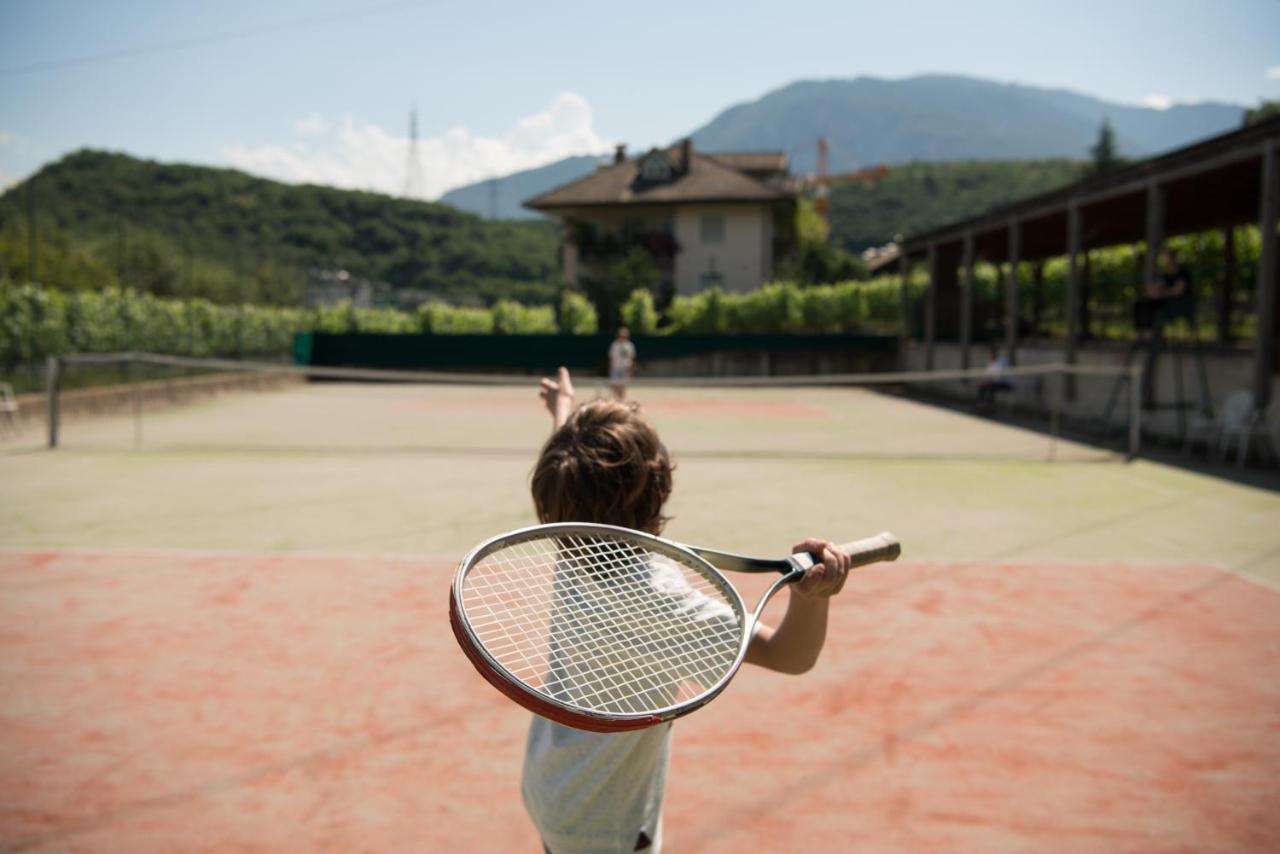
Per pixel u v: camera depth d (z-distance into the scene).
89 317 17.14
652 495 1.59
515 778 3.06
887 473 10.39
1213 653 4.30
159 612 4.84
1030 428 15.78
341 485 9.38
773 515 7.93
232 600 5.07
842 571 1.43
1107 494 9.04
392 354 29.36
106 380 17.70
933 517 7.85
